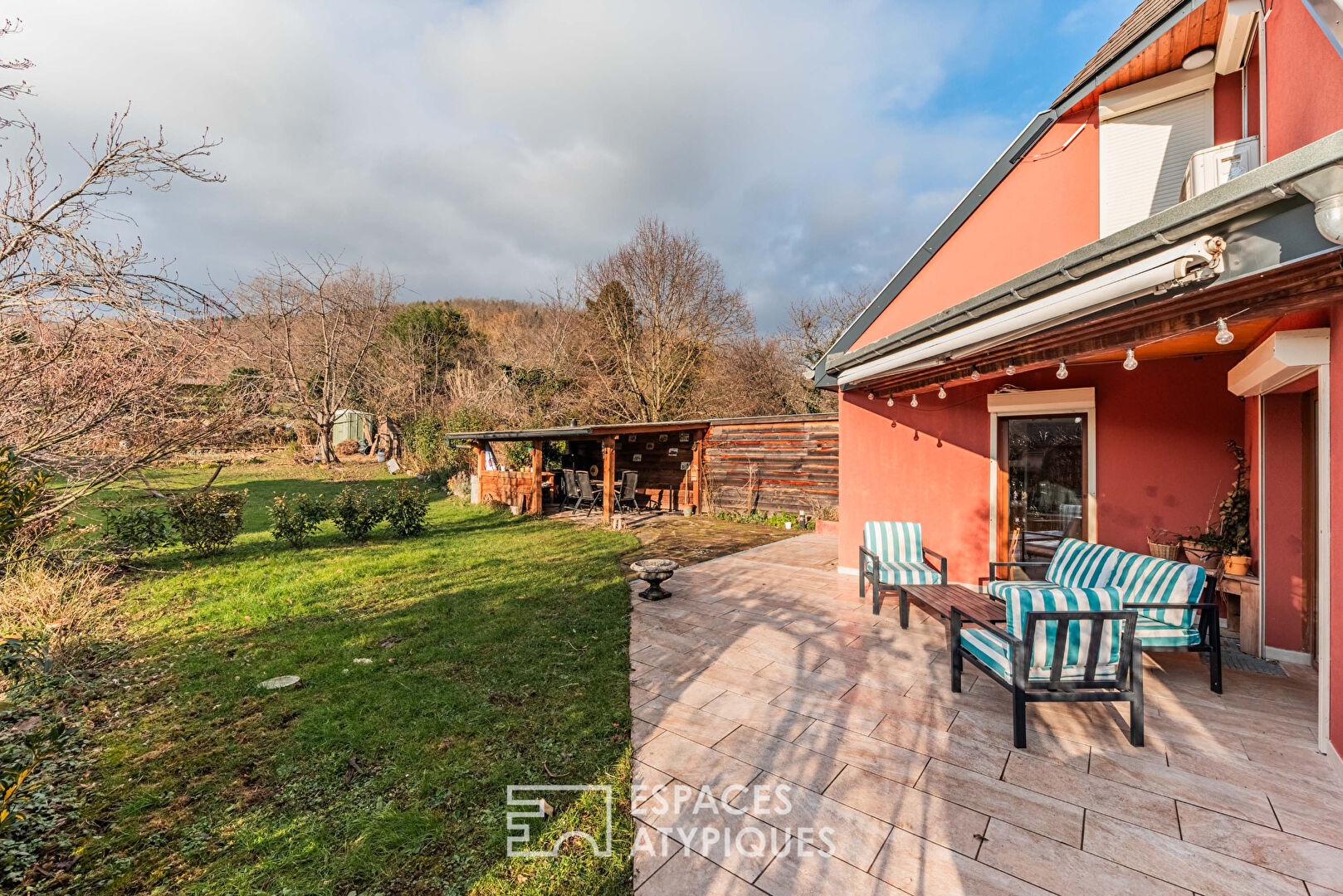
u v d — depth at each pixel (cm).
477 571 766
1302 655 440
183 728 350
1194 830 253
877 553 645
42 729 344
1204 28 457
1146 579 433
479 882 228
